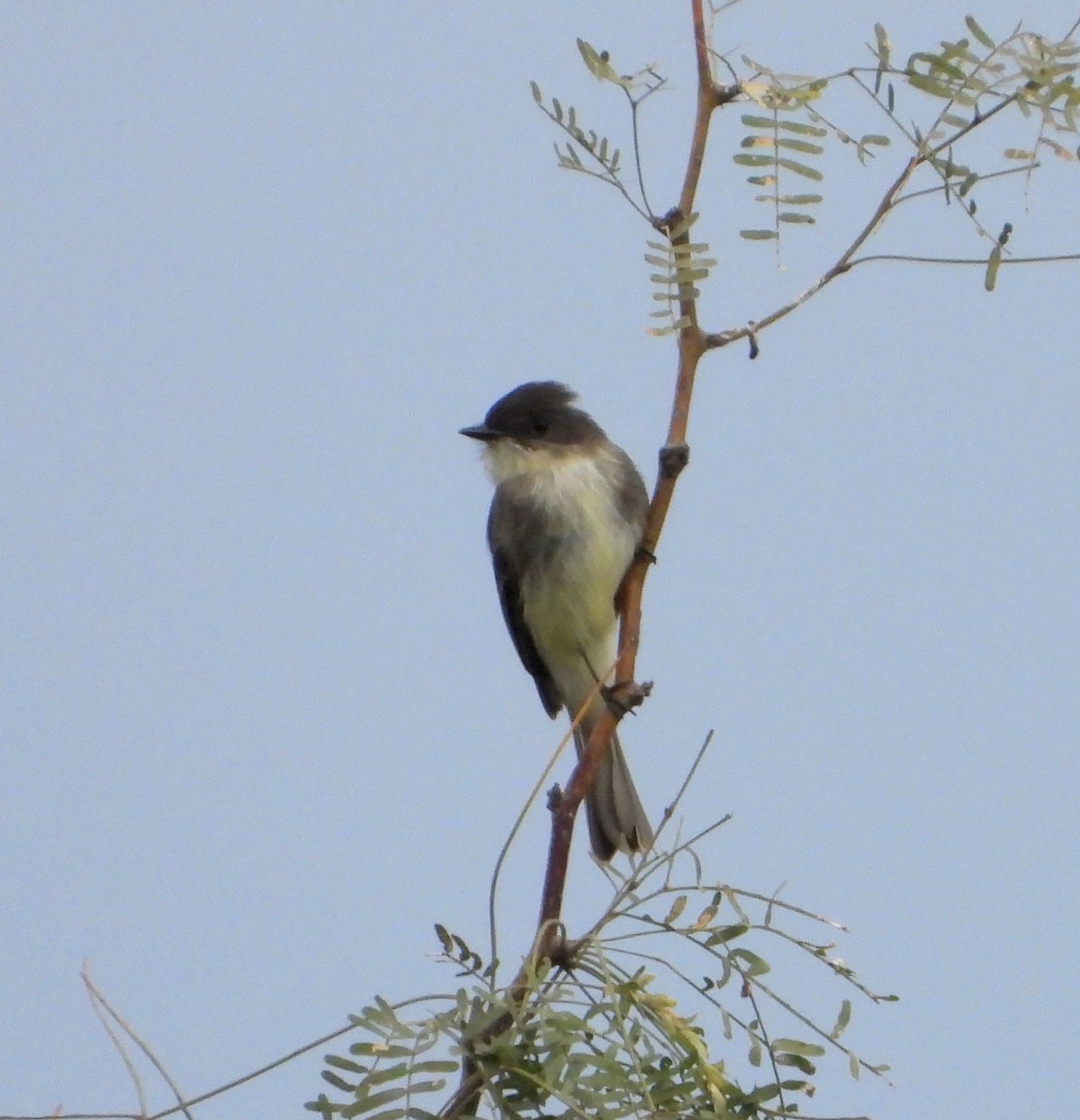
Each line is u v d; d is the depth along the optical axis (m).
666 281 7.11
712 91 7.25
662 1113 5.63
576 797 7.18
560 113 7.17
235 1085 5.64
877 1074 5.97
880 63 6.92
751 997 6.04
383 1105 5.39
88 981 5.78
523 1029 5.59
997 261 6.94
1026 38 6.86
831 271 7.25
